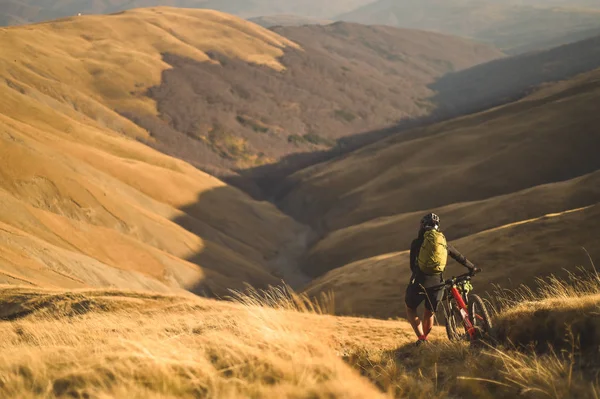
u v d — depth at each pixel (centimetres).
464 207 8962
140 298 1817
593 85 17725
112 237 10988
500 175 14275
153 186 16338
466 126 18762
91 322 925
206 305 1441
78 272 7869
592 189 7206
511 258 3734
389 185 16038
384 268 5203
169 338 608
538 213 7231
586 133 14688
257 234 16725
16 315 1822
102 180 14250
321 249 12431
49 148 13562
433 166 16038
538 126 15575
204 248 12962
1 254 6600
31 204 11125
